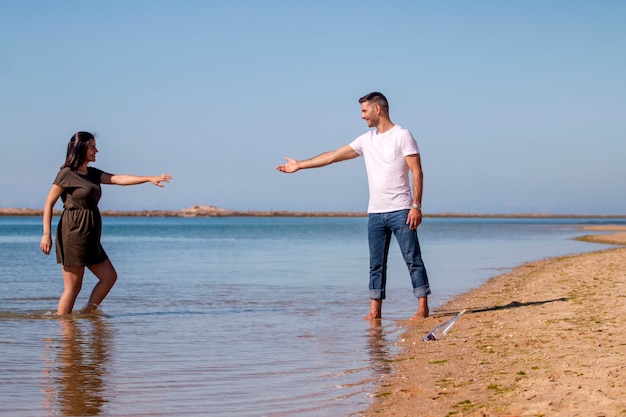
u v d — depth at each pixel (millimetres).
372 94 8336
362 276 16219
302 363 6070
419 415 4227
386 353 6473
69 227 8789
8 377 5453
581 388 4422
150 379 5449
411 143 8211
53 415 4402
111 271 9281
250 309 10086
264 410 4547
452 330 7512
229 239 45875
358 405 4605
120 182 8805
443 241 39781
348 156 8664
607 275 12617
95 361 6145
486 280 14383
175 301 11109
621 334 6453
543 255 24516
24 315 9078
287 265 20219
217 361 6188
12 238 44531
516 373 5160
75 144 8570
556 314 8008
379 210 8547
